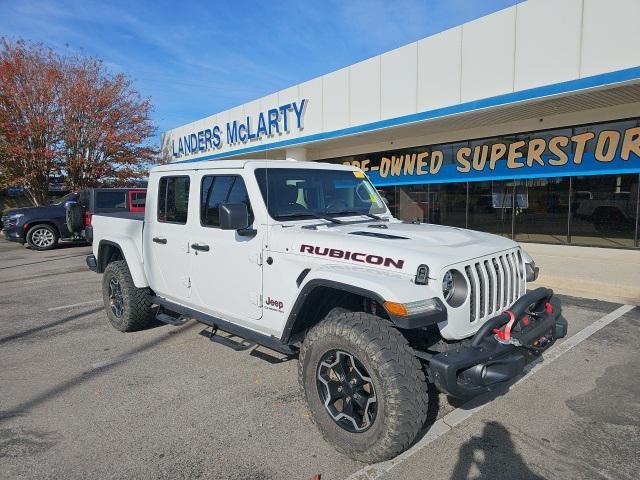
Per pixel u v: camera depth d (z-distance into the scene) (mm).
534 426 3363
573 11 8898
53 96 20766
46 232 14703
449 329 2945
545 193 11328
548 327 3312
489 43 10250
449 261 2973
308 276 3195
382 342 2805
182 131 23156
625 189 9992
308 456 3043
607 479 2754
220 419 3539
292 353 3625
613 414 3510
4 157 20516
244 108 18203
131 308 5430
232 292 4020
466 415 3541
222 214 3537
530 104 9633
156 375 4398
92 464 2982
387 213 4824
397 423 2709
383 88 12727
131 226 5414
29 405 3828
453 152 13102
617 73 7969
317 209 4199
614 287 7137
